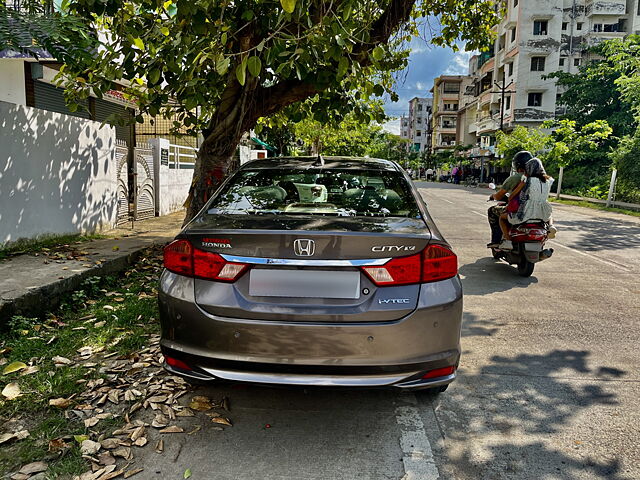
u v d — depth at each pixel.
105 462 2.51
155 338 4.12
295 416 3.03
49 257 5.97
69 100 6.62
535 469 2.53
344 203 3.32
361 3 4.39
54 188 7.14
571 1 43.81
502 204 7.31
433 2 7.77
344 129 23.53
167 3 5.44
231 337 2.62
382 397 3.29
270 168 3.86
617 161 19.27
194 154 14.69
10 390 3.15
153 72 5.11
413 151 99.56
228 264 2.67
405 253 2.65
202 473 2.45
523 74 40.09
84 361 3.69
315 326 2.56
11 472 2.40
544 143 27.02
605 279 6.67
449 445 2.74
